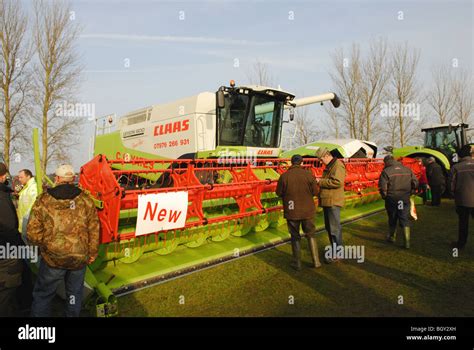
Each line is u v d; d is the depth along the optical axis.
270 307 3.88
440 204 10.55
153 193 4.25
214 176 7.12
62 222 3.11
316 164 8.53
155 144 9.28
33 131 4.00
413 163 10.76
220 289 4.38
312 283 4.54
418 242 6.24
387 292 4.20
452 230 7.06
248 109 8.13
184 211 4.57
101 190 4.11
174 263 4.91
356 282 4.54
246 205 5.89
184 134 8.25
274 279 4.68
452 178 5.60
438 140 13.72
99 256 4.41
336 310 3.78
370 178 9.19
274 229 7.09
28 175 4.79
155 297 4.16
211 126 8.04
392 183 5.88
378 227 7.48
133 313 3.77
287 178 4.95
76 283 3.29
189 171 5.09
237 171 6.30
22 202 4.68
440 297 4.02
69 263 3.12
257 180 6.13
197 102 7.94
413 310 3.72
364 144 11.89
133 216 4.81
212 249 5.59
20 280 3.59
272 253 5.82
